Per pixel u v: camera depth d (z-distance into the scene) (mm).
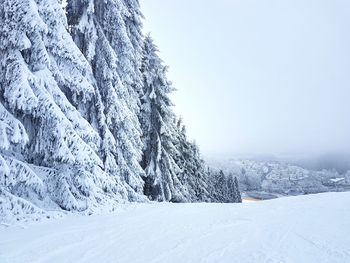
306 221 10375
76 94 15398
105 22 17547
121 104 17328
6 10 10391
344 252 6852
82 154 12016
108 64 17094
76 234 9125
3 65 10617
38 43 11195
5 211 9992
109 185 14656
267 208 13930
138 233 9305
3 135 9898
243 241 8117
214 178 69562
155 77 26531
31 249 7602
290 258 6570
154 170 25125
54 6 11727
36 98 10367
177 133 33719
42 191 11984
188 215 12609
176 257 6941
